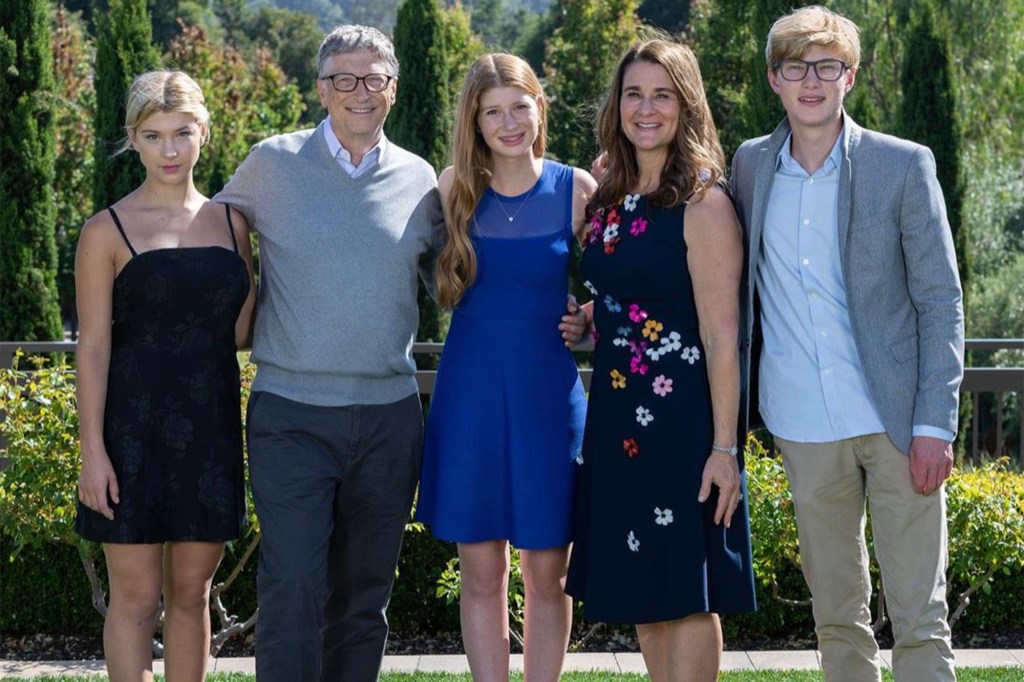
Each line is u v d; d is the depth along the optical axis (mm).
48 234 9531
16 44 9320
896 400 2934
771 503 4465
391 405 3213
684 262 3021
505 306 3234
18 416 4551
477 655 3303
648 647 3244
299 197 3160
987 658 4305
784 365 3018
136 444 3049
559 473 3242
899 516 2977
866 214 2916
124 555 3098
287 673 3076
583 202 3303
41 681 4180
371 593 3354
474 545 3291
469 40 22047
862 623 3129
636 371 3076
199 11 34750
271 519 3123
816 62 2916
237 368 3178
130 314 3059
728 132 17375
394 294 3174
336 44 3176
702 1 20750
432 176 3332
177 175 3072
